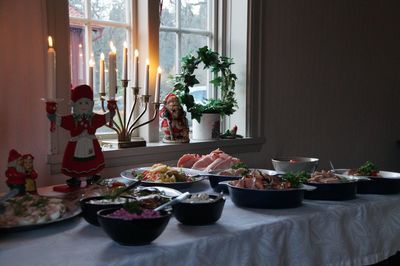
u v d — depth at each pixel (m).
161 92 2.60
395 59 4.04
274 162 2.16
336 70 3.43
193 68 2.53
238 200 1.52
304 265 1.38
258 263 1.28
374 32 3.79
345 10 3.48
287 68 3.02
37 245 1.10
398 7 4.04
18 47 1.82
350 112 3.59
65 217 1.26
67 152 1.65
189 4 2.74
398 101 4.10
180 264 1.09
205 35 2.82
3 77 1.79
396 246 1.69
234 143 2.65
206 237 1.17
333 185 1.63
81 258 1.01
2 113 1.79
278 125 2.98
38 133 1.89
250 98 2.78
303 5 3.11
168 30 2.62
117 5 2.37
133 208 1.13
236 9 2.79
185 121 2.42
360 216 1.57
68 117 1.63
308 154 3.24
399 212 1.71
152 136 2.42
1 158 1.80
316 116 3.28
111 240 1.14
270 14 2.87
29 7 1.83
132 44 2.41
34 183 1.56
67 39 1.94
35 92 1.87
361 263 1.57
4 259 1.00
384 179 1.76
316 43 3.24
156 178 1.78
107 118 1.72
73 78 2.22
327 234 1.47
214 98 2.87
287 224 1.36
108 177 2.08
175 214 1.29
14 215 1.23
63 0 1.92
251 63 2.77
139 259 1.02
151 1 2.35
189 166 2.14
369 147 3.81
